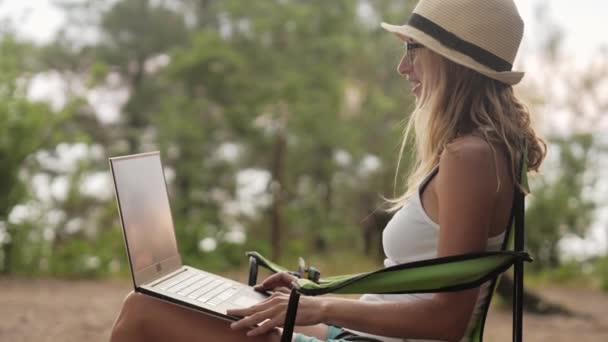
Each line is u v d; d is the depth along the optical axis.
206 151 12.42
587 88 13.85
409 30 1.99
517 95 2.09
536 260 11.49
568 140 12.76
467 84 1.96
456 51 1.93
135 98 14.05
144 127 14.27
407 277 1.76
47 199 7.56
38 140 7.32
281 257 10.90
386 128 12.44
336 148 12.03
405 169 11.83
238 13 10.78
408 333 1.84
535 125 2.11
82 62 13.78
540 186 11.84
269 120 11.14
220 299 2.09
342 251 12.66
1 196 7.04
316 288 1.77
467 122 1.96
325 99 10.72
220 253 9.63
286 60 10.74
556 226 11.52
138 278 2.03
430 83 2.00
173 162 12.34
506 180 1.91
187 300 1.97
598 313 7.14
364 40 11.33
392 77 12.23
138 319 1.99
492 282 2.01
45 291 6.12
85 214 9.15
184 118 11.28
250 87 10.66
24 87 7.64
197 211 12.16
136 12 13.99
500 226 1.92
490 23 1.93
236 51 10.90
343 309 1.86
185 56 10.95
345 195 13.36
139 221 2.15
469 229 1.80
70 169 7.97
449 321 1.82
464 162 1.81
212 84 10.86
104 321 4.73
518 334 1.85
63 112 7.79
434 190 1.93
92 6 14.05
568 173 12.38
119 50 13.98
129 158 2.23
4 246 7.09
